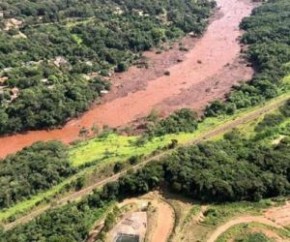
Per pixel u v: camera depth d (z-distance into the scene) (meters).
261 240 101.44
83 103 166.88
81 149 145.50
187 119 157.25
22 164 132.25
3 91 161.00
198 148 129.62
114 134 155.00
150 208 111.88
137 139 148.25
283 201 111.88
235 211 109.25
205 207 111.00
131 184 115.75
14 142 153.62
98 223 109.81
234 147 131.62
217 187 111.31
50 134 157.88
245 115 156.00
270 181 113.06
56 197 122.69
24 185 124.62
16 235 108.00
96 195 115.69
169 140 144.25
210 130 148.50
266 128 144.75
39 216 115.19
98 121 165.00
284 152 125.50
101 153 140.75
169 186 117.19
